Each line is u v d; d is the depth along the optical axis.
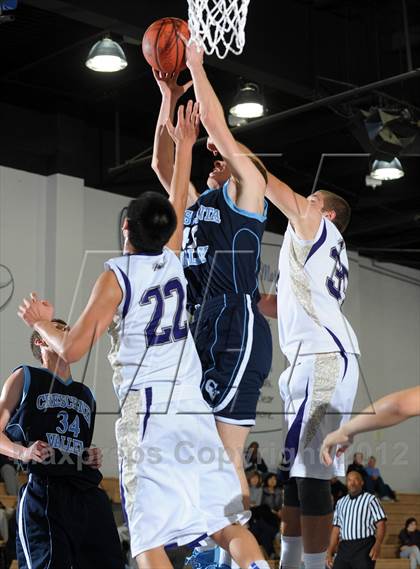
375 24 10.29
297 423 3.71
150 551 3.04
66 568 3.91
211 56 9.16
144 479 3.08
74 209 12.94
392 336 17.53
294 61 9.81
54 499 3.94
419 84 10.70
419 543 13.57
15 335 12.28
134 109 13.32
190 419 3.15
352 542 8.44
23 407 4.08
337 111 10.39
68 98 13.02
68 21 10.57
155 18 9.03
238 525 3.14
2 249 12.37
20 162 12.77
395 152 10.32
